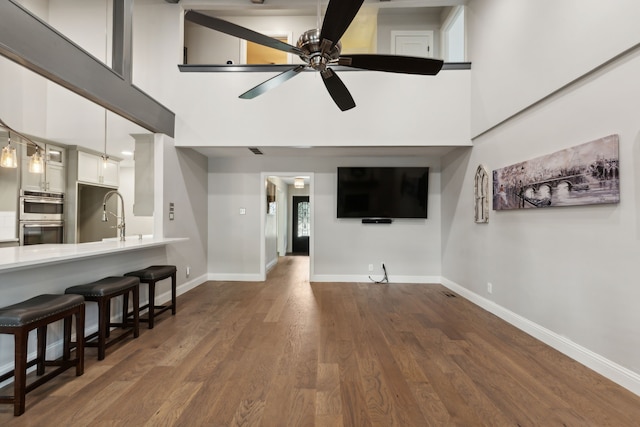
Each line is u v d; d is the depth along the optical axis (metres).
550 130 2.72
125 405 1.85
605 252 2.21
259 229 5.41
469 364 2.39
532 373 2.25
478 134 3.90
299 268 6.75
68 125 4.44
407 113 4.20
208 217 5.41
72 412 1.78
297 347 2.68
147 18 4.32
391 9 5.45
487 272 3.75
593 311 2.31
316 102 4.26
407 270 5.34
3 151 2.96
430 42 5.55
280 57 6.31
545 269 2.79
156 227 3.98
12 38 2.07
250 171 5.40
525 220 3.06
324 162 5.37
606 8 2.15
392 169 5.24
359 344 2.75
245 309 3.77
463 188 4.42
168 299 4.18
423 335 2.96
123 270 3.28
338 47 2.30
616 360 2.13
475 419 1.74
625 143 2.07
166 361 2.41
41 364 2.14
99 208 6.11
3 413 1.77
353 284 5.16
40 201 4.71
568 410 1.82
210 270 5.44
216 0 4.38
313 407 1.84
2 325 1.74
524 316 3.07
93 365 2.34
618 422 1.72
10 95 4.11
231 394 1.97
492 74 3.57
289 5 4.46
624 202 2.08
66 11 4.39
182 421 1.71
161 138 4.00
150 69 4.30
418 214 5.24
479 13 3.87
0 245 4.19
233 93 4.29
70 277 2.62
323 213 5.39
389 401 1.90
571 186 2.46
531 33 2.91
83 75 2.69
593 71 2.29
